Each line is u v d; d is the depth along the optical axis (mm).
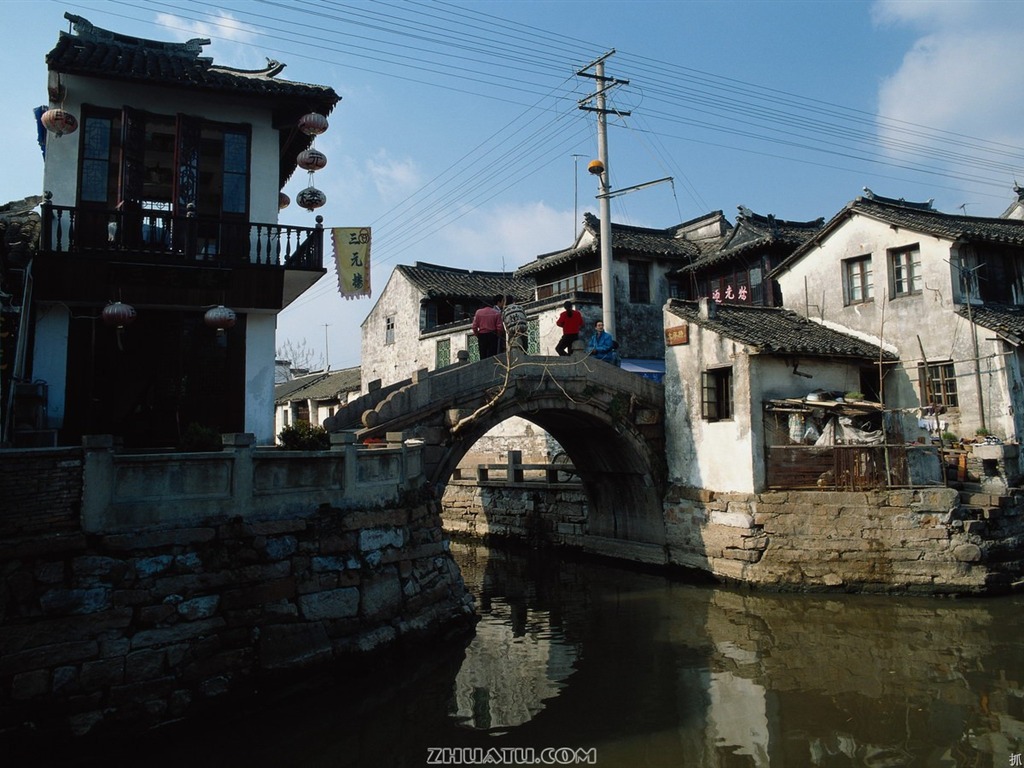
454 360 27531
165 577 7664
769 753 7766
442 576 11656
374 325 33062
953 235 16047
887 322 17531
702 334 16859
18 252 10062
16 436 9102
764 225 23922
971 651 10805
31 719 6605
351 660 9023
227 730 7711
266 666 8180
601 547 19297
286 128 12352
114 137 11219
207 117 11734
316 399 33781
